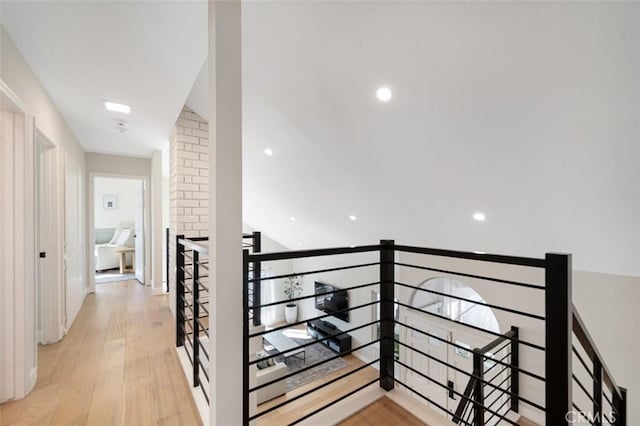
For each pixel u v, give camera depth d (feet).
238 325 4.11
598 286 9.61
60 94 8.39
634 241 7.59
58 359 7.95
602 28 4.29
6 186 6.25
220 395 3.96
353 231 16.05
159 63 6.82
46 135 8.18
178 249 8.72
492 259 4.18
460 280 13.30
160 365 7.65
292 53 6.88
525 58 5.07
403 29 5.40
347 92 7.36
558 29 4.52
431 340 14.97
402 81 6.47
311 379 17.57
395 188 10.39
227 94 4.09
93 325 10.54
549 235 8.98
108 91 8.25
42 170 9.02
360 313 21.21
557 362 3.39
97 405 6.06
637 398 8.96
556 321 3.41
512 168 7.31
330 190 12.60
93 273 15.23
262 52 7.25
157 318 11.28
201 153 11.51
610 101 5.06
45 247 9.00
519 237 9.80
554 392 3.42
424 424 5.00
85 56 6.56
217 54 4.03
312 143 10.03
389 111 7.38
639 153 5.56
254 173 14.29
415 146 8.09
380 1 5.03
